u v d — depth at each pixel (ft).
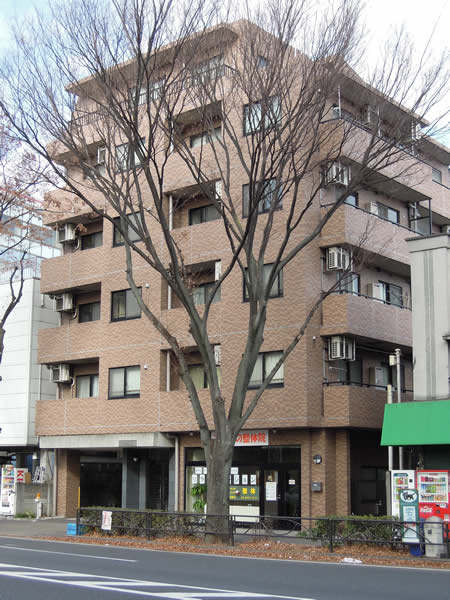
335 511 86.28
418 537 59.67
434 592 37.86
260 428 88.79
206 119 72.54
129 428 100.42
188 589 36.83
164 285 100.73
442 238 73.31
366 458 91.45
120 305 106.01
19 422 118.32
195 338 71.67
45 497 112.37
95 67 65.77
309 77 65.05
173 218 102.12
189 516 72.33
